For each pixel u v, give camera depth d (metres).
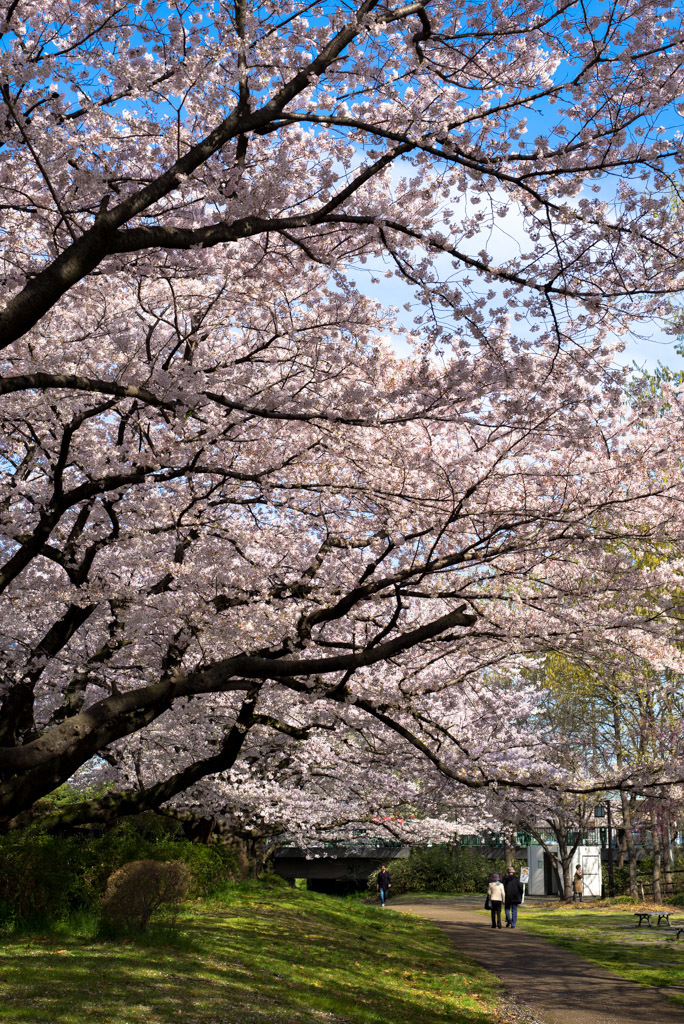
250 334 10.75
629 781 12.94
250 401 8.80
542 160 6.74
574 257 7.08
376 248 8.51
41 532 8.78
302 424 9.55
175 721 13.64
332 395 8.72
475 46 7.19
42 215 8.02
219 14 6.31
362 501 9.96
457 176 7.52
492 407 8.38
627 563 10.81
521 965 16.97
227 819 19.77
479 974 15.48
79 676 12.12
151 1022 7.73
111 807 11.78
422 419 8.59
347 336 9.45
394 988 12.70
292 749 16.98
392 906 35.28
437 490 9.42
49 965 9.48
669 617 11.76
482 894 42.31
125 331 10.05
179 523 10.23
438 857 44.62
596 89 6.53
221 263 8.84
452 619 8.91
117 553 11.38
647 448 9.50
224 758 11.53
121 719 8.92
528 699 18.50
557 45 6.79
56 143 7.17
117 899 12.05
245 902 19.02
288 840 27.86
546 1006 12.68
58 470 8.95
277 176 7.92
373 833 25.28
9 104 6.55
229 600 10.45
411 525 9.87
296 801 20.83
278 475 10.05
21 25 7.03
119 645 11.74
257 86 7.14
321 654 12.66
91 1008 7.89
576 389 8.07
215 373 9.26
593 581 11.14
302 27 7.05
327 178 8.30
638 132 6.50
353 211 8.52
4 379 6.17
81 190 7.57
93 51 7.08
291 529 11.66
